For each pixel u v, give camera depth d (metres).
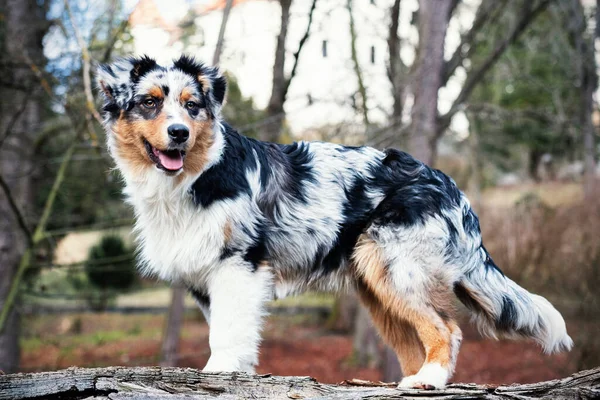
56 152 10.91
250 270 4.21
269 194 4.37
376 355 13.53
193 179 4.14
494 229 13.23
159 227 4.29
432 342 4.15
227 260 4.19
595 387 3.50
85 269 9.31
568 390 3.50
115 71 4.39
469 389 3.56
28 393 3.48
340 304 17.89
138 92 4.24
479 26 11.02
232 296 4.14
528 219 12.66
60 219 10.72
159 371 3.62
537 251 12.22
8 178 9.61
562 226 11.75
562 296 11.34
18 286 8.64
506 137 15.62
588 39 12.41
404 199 4.34
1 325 8.20
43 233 8.52
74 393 3.52
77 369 3.62
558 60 12.24
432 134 8.59
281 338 16.75
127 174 4.39
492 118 11.34
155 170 4.21
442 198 4.38
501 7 11.33
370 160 4.55
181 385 3.60
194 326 17.95
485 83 13.16
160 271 4.38
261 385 3.61
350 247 4.50
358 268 4.42
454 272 4.33
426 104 8.62
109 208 10.95
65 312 16.09
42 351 13.48
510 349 13.84
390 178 4.47
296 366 13.53
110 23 8.28
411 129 8.70
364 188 4.46
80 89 8.07
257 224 4.27
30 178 11.00
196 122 4.15
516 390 3.52
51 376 3.52
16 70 9.76
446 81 10.86
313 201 4.44
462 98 11.13
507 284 4.46
